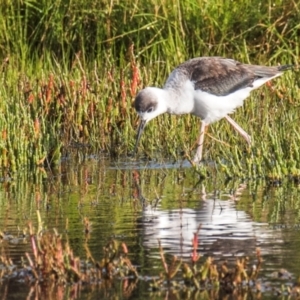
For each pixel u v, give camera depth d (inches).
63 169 519.5
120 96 586.2
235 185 461.4
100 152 571.2
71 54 697.6
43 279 308.3
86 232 363.3
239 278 296.8
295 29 669.3
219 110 519.5
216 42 676.7
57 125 571.8
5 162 511.2
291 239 346.9
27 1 694.5
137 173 499.5
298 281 291.7
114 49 688.4
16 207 416.2
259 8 676.1
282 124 509.7
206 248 335.9
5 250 340.5
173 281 302.2
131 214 395.9
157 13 673.0
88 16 690.8
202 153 546.9
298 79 623.2
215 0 678.5
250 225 371.2
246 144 547.8
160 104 514.0
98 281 305.4
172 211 400.8
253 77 525.7
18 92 593.6
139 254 330.3
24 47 687.1
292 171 473.1
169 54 665.6
